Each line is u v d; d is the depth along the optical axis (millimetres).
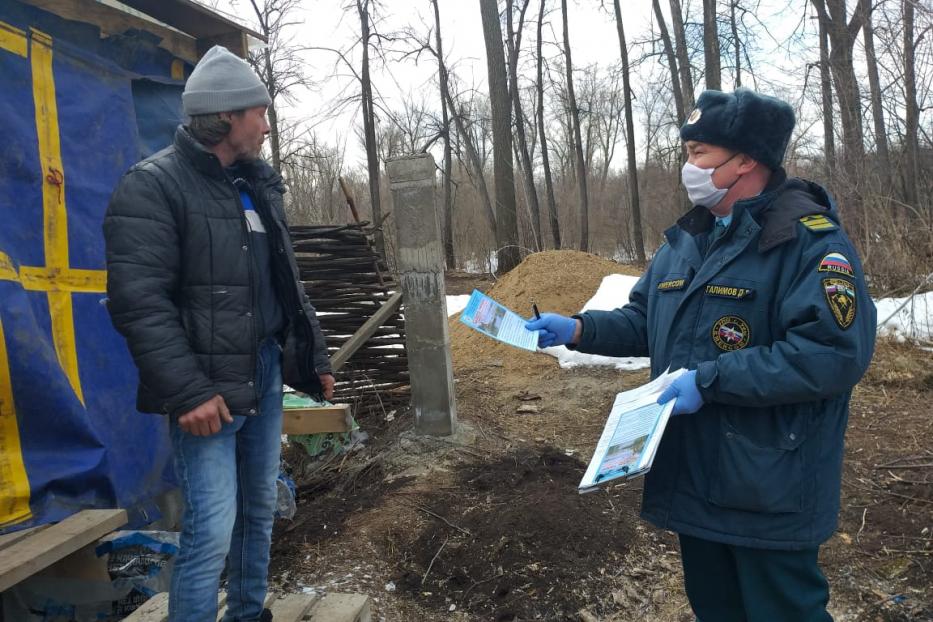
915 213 7859
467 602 3402
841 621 3090
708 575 2166
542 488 4359
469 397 6465
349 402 6156
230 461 2180
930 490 4066
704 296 1992
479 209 26625
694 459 1992
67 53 3223
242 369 2143
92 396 3162
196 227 2072
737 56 13883
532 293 8742
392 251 16547
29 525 2697
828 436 1880
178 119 3969
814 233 1837
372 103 18906
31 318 2818
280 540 4000
